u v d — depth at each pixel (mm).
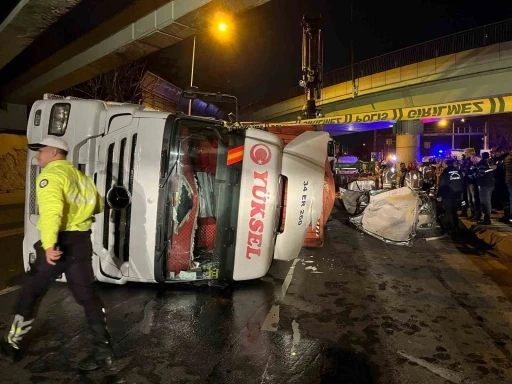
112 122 5133
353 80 29969
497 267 7020
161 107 32969
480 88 23312
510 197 10406
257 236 5266
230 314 4785
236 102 7242
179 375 3434
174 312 4785
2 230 9664
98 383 3289
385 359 3795
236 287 5762
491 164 12875
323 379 3424
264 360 3715
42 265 3508
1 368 3465
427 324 4609
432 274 6590
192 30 13633
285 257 6188
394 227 8820
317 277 6359
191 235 5191
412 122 32750
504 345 4113
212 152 5797
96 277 5266
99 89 26750
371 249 8312
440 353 3930
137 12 14406
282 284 5969
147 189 4953
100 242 5148
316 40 20016
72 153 5062
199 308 4934
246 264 5316
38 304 4816
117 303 5008
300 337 4215
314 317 4762
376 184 18000
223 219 5215
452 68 23969
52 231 3232
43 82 23781
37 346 3846
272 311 4914
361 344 4094
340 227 10906
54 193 3299
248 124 9438
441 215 10836
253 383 3340
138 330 4273
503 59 21750
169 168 4953
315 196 6176
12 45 17422
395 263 7246
